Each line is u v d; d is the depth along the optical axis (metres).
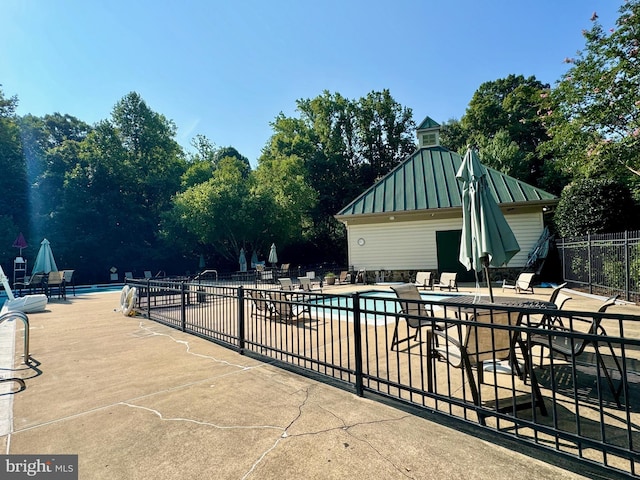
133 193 29.28
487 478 2.01
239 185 27.33
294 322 7.11
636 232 8.03
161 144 33.03
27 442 2.62
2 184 22.97
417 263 15.05
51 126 32.03
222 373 4.15
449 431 2.63
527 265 13.47
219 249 28.02
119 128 31.33
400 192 15.95
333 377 3.74
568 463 2.16
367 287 13.99
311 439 2.54
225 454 2.38
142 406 3.23
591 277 9.98
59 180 26.31
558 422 2.70
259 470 2.17
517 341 3.23
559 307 4.16
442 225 14.81
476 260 4.94
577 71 11.29
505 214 13.91
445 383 3.67
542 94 12.73
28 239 23.47
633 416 2.74
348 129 38.03
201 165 31.95
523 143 29.08
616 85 10.83
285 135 37.91
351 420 2.84
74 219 24.86
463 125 33.19
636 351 4.48
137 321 7.99
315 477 2.07
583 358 4.21
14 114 24.83
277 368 4.32
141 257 27.38
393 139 37.28
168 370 4.30
